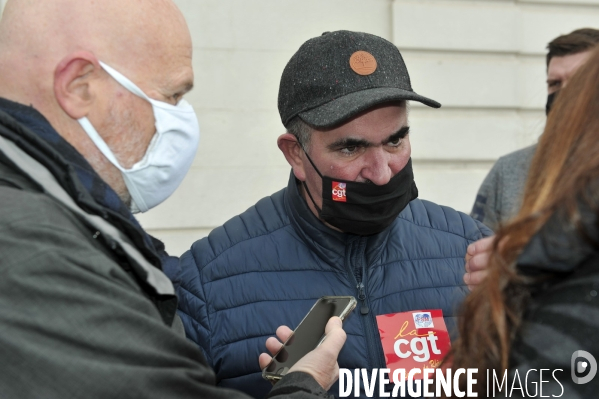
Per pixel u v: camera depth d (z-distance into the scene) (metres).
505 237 0.97
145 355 0.96
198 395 1.03
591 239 0.83
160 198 1.34
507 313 0.93
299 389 1.17
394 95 1.60
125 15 1.22
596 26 4.89
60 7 1.18
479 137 4.75
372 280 1.76
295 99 1.74
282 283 1.76
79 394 0.91
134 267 1.11
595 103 0.91
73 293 0.95
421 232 1.85
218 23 4.29
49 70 1.16
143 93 1.23
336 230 1.75
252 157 4.36
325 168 1.69
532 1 4.81
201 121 4.29
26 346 0.91
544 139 0.98
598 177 0.83
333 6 4.47
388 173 1.66
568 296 0.85
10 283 0.93
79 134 1.20
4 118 1.10
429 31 4.63
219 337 1.74
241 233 1.87
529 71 4.82
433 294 1.74
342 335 1.34
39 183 1.07
